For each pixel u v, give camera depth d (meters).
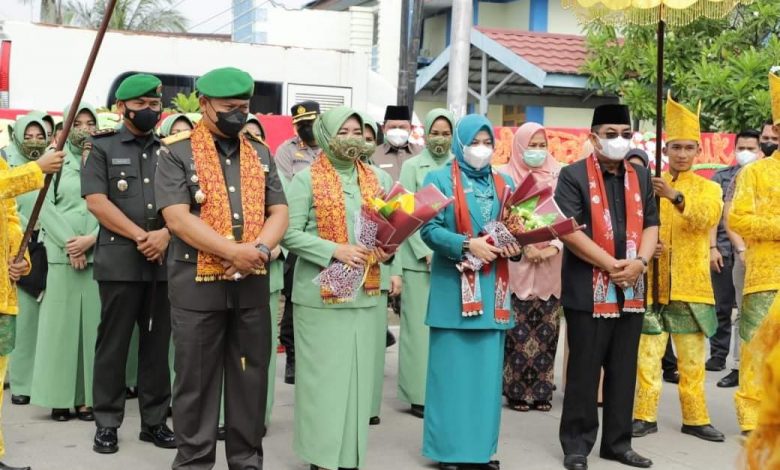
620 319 5.61
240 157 4.85
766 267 5.76
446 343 5.43
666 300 6.26
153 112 5.71
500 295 5.36
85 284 6.39
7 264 4.95
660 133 6.00
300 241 5.20
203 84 4.70
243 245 4.67
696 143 6.32
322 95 12.53
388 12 20.58
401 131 7.83
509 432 6.45
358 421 5.28
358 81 12.66
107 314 5.68
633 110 13.55
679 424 6.72
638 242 5.58
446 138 6.89
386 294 6.55
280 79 12.30
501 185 5.46
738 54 13.30
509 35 16.08
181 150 4.72
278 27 20.84
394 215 4.97
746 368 5.93
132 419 6.50
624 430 5.71
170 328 5.82
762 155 8.34
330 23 21.02
